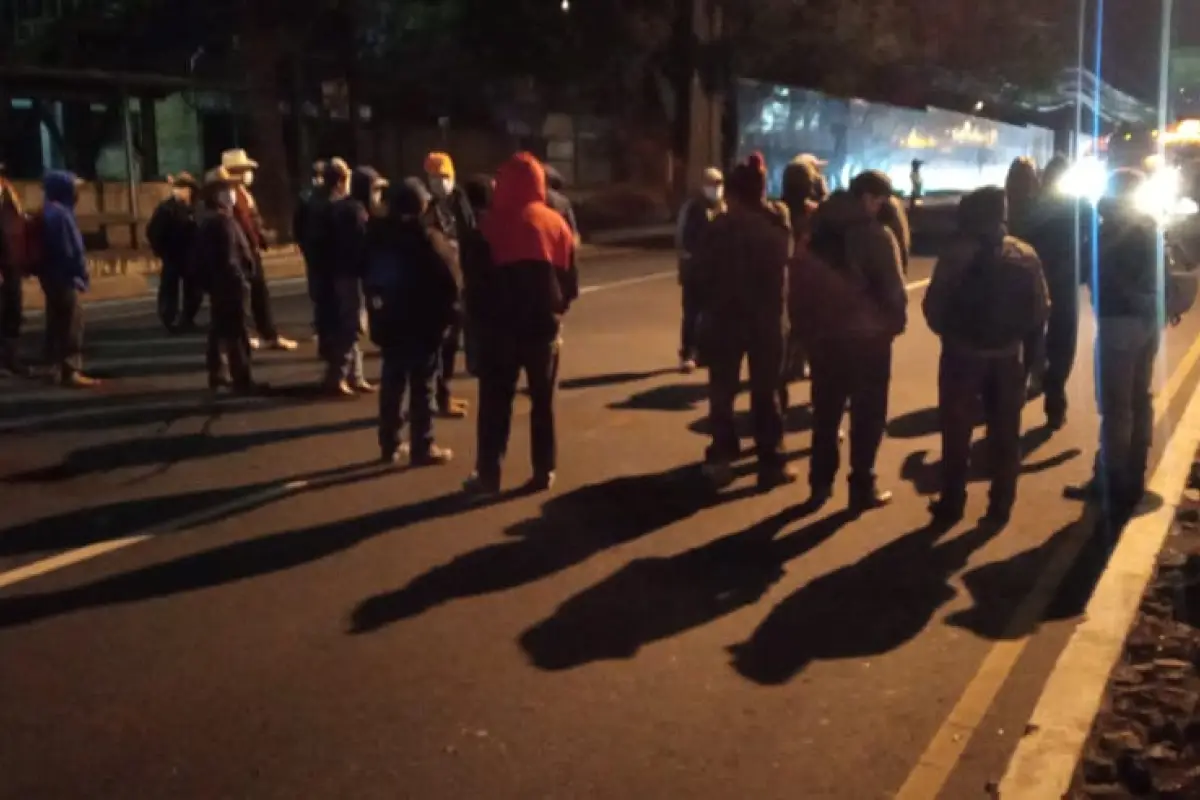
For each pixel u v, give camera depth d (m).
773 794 4.05
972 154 64.00
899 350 12.53
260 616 5.49
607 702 4.70
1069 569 6.17
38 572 6.01
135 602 5.64
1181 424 9.09
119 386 10.52
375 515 6.92
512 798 4.01
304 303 16.41
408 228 7.50
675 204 33.59
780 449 7.54
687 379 11.08
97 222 20.72
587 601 5.70
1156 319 7.14
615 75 30.59
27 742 4.36
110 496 7.28
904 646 5.25
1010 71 39.03
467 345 9.22
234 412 9.50
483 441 7.21
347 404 9.80
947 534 6.69
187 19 25.34
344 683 4.84
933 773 4.19
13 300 10.90
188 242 13.51
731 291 7.23
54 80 21.36
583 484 7.56
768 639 5.29
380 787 4.07
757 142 38.12
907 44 33.94
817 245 6.79
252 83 23.66
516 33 27.64
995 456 6.84
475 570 6.08
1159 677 4.91
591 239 26.89
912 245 25.11
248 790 4.05
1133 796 4.00
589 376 11.18
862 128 47.53
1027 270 6.53
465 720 4.54
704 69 32.56
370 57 27.89
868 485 7.08
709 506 7.15
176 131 27.22
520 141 31.42
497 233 7.00
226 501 7.17
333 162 9.77
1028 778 4.00
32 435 8.76
